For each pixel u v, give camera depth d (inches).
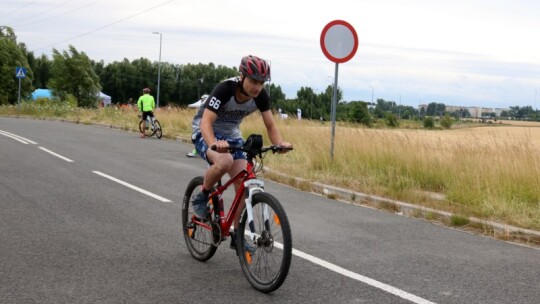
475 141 404.2
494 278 195.3
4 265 191.9
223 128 195.0
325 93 3280.0
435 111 2255.2
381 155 401.7
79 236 234.1
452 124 1299.2
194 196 211.6
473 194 314.5
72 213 277.4
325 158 427.5
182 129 834.8
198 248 207.6
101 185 362.6
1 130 792.9
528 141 393.7
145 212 285.4
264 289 171.9
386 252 224.8
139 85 4756.4
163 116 919.7
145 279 182.5
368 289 178.9
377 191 343.6
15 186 347.9
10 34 2422.5
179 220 269.7
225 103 184.1
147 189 353.4
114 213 280.5
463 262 214.4
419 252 226.8
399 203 312.7
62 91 2508.6
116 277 183.3
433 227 275.9
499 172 335.3
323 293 173.9
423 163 376.5
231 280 184.7
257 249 177.5
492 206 293.1
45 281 177.0
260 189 179.3
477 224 274.8
